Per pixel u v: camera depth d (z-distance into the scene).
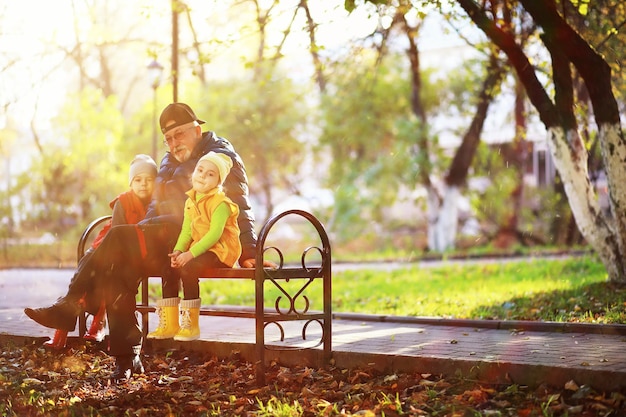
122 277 6.98
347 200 32.56
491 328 9.27
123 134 32.31
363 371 7.04
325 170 35.81
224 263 6.89
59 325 7.11
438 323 9.79
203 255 6.75
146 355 8.34
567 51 11.10
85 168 30.75
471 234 32.47
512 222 30.58
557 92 12.02
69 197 32.66
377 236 34.41
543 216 29.75
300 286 16.61
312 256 28.36
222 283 17.36
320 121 32.31
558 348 7.38
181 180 7.64
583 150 12.02
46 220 33.28
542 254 24.67
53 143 32.16
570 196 12.09
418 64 29.84
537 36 13.89
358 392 6.48
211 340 8.19
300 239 36.00
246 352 7.88
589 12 12.93
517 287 14.06
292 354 7.55
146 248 6.91
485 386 6.36
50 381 7.12
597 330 8.59
